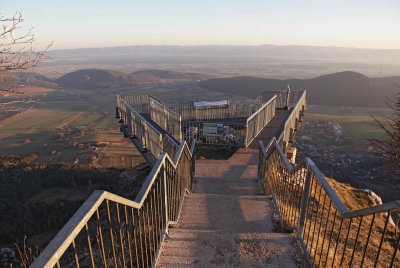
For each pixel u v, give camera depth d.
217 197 5.46
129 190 8.84
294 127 12.49
